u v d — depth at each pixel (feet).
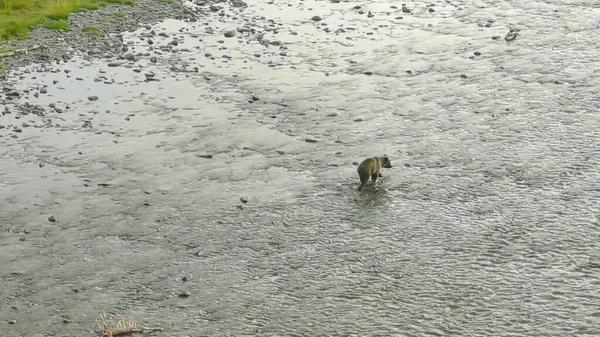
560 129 80.89
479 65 98.99
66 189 72.59
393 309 54.29
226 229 65.31
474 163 74.59
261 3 132.05
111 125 85.76
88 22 118.73
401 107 87.76
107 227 66.18
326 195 69.92
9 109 89.56
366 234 63.72
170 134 83.35
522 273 57.72
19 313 55.11
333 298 55.83
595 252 59.88
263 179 73.31
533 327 51.85
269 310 54.75
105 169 76.18
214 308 55.11
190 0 133.39
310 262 60.29
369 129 82.58
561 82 92.68
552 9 120.06
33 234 65.36
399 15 122.01
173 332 52.54
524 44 105.40
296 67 101.35
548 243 61.36
